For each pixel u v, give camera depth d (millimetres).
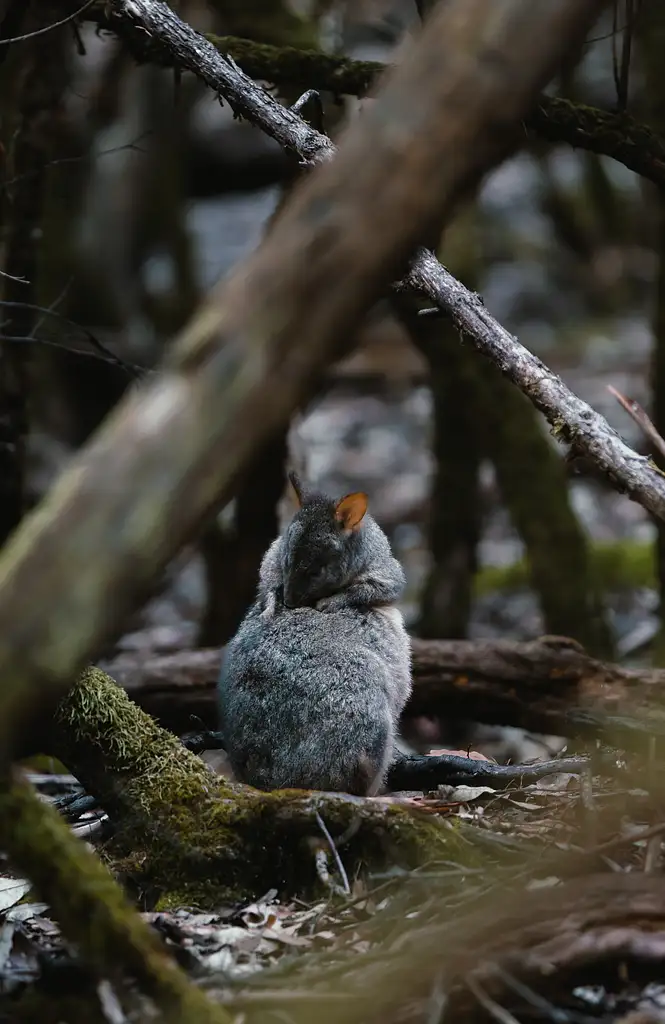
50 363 27391
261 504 16797
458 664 14055
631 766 9453
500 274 38562
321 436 32062
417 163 4723
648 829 7793
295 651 9406
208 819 8555
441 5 5473
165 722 14602
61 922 6059
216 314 4891
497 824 8703
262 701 9359
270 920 7941
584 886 6922
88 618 4938
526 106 4855
